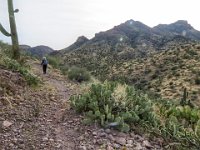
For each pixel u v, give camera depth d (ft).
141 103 27.86
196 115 28.17
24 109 26.11
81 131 22.88
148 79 290.56
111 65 406.82
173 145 21.90
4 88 28.84
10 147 18.58
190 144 22.02
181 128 24.75
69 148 19.93
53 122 24.45
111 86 30.83
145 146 21.62
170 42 654.12
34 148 19.07
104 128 23.57
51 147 19.62
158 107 33.14
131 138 22.49
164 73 291.38
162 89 243.19
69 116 26.22
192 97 211.61
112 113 26.03
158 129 24.11
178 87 236.43
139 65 339.98
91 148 20.21
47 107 28.89
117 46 633.20
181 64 297.33
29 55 89.61
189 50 337.72
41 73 58.75
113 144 21.07
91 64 462.60
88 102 27.45
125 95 28.30
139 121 25.40
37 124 23.24
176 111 29.63
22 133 20.94
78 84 53.83
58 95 36.11
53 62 89.15
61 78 60.29
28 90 33.42
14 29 52.37
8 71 35.94
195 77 250.57
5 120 22.39
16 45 52.75
